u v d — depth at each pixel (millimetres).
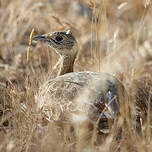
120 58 21469
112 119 14953
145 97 17297
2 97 18484
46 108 16391
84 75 16922
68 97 15938
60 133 15523
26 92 18750
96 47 21641
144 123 16094
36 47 23906
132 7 28484
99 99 15281
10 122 16547
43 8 28172
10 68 22281
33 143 15195
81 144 14555
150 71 22609
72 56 19766
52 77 19984
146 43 24375
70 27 22188
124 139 15094
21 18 24031
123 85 16891
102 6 21125
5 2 28109
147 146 14672
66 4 29047
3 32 25312
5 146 14516
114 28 25625
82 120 14984
